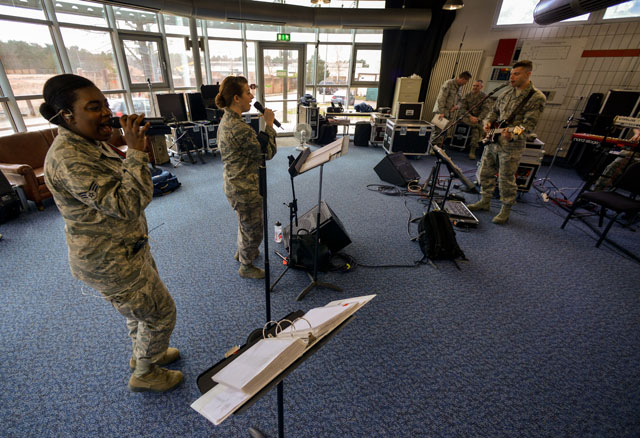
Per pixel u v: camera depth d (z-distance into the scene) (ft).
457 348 5.78
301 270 7.78
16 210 9.96
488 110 17.08
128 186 3.08
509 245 9.37
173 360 5.28
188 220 10.18
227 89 5.57
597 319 6.57
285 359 2.13
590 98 16.10
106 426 4.32
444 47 20.27
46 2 12.61
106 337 5.72
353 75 22.88
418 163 17.52
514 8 18.01
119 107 16.61
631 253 8.96
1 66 11.62
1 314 6.15
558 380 5.22
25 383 4.85
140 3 12.76
